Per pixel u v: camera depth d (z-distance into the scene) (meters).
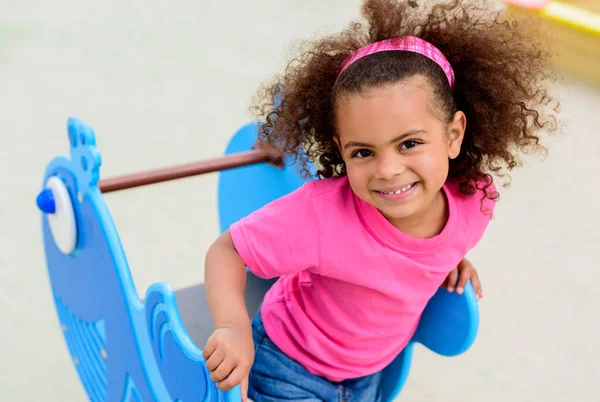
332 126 1.11
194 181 2.57
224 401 0.96
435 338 1.33
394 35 1.10
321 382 1.26
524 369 1.94
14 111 2.87
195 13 3.79
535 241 2.41
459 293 1.25
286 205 1.11
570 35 3.18
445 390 1.86
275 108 1.23
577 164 2.82
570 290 2.21
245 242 1.10
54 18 3.62
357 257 1.11
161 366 1.11
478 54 1.13
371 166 1.03
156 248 2.23
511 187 2.68
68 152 2.62
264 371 1.26
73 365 1.84
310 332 1.21
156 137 2.76
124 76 3.16
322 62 1.13
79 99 2.97
